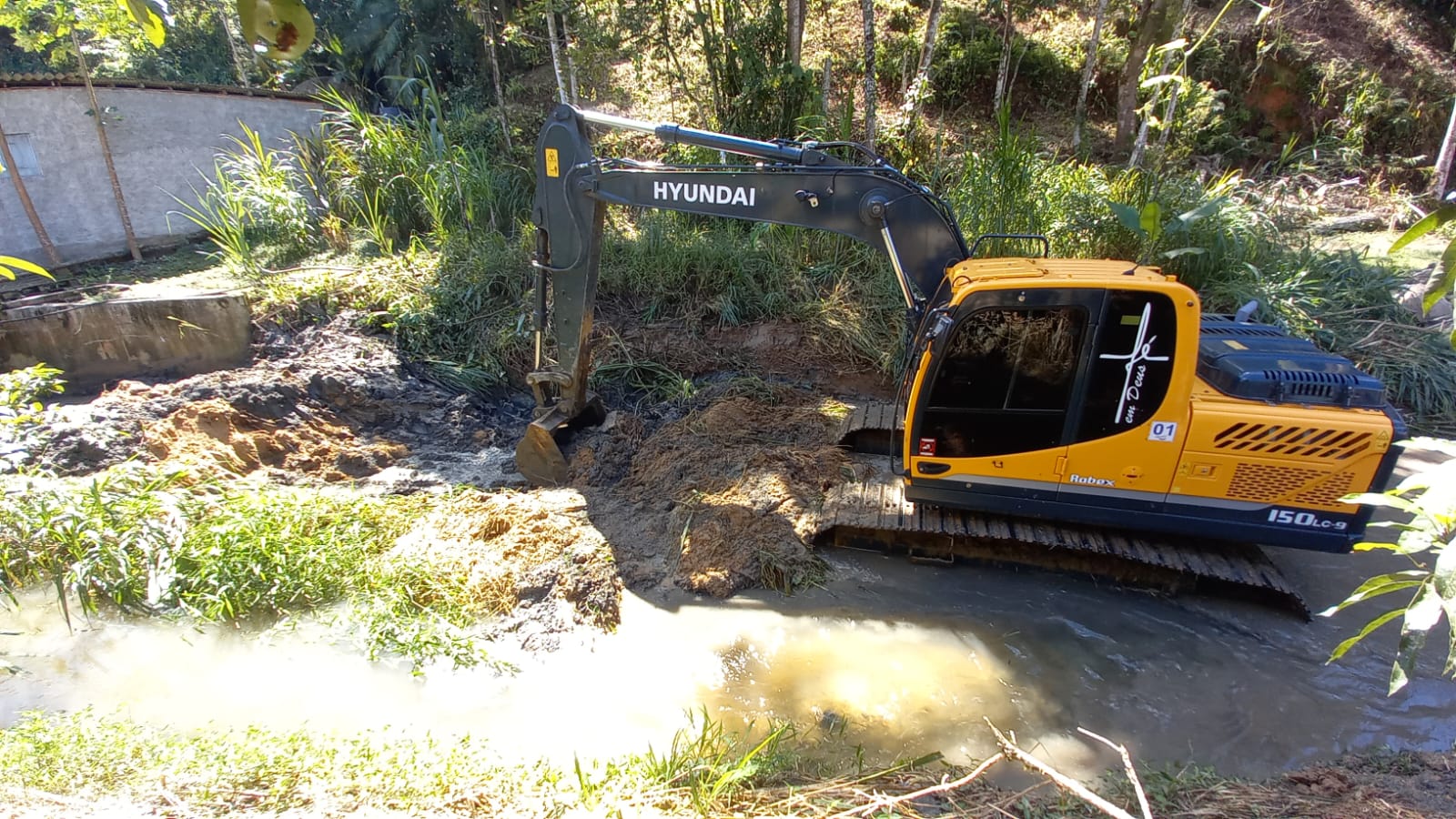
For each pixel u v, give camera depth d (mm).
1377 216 12016
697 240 9102
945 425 5109
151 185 10547
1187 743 4219
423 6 12750
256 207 9672
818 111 10219
